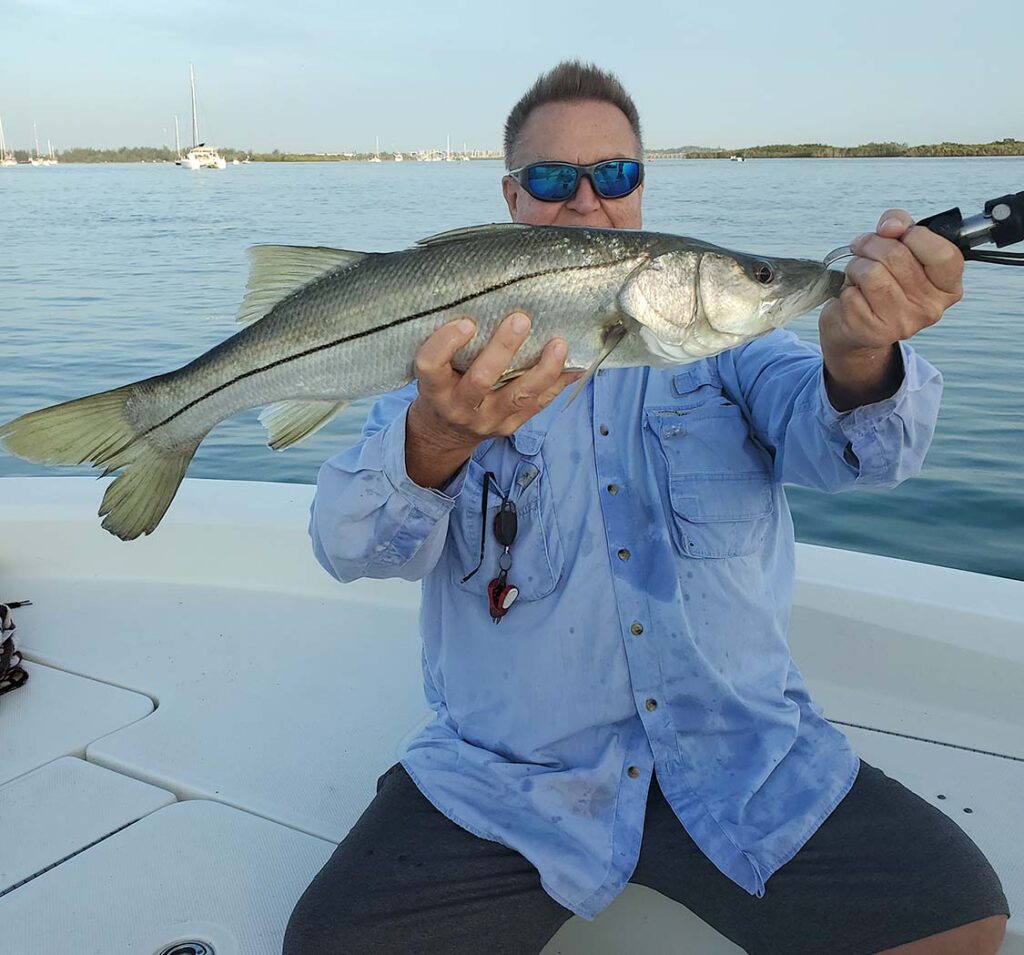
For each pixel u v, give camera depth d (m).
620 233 1.90
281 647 3.15
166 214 33.75
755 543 2.01
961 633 2.67
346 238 21.19
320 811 2.37
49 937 1.96
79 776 2.49
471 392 1.67
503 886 1.80
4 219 31.92
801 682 2.12
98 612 3.36
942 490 5.68
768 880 1.77
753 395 2.10
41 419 2.12
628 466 1.99
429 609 2.17
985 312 10.45
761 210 23.25
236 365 2.04
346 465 1.94
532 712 1.95
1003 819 2.30
